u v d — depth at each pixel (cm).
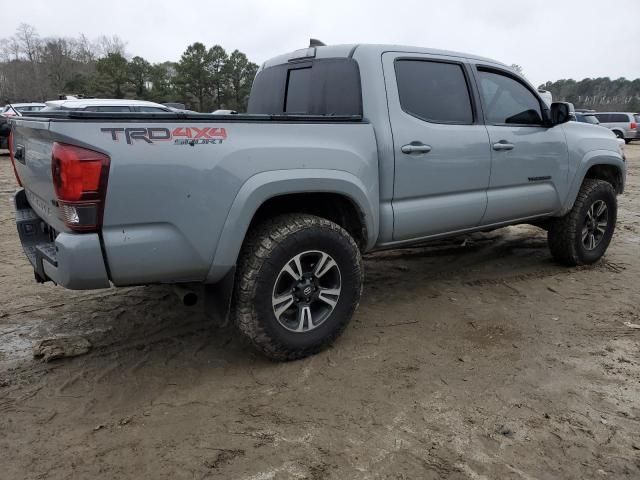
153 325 377
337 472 228
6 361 325
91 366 320
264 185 283
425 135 361
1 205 830
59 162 239
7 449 242
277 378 304
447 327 376
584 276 493
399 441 248
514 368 317
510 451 242
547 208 466
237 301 296
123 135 247
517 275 495
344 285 328
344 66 356
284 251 296
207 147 268
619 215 823
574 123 496
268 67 432
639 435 254
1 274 486
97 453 239
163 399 284
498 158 409
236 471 228
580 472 229
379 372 311
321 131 311
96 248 249
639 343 352
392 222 354
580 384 299
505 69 434
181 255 270
